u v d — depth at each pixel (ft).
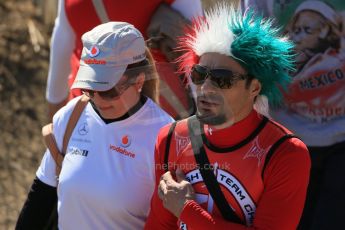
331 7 33.50
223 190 24.18
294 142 23.86
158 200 25.71
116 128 27.32
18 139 55.83
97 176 27.14
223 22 23.93
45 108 58.34
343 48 33.96
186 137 25.02
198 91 23.99
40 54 61.77
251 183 23.89
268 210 23.61
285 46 24.08
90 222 27.48
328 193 34.71
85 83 26.94
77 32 35.73
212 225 23.82
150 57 27.86
